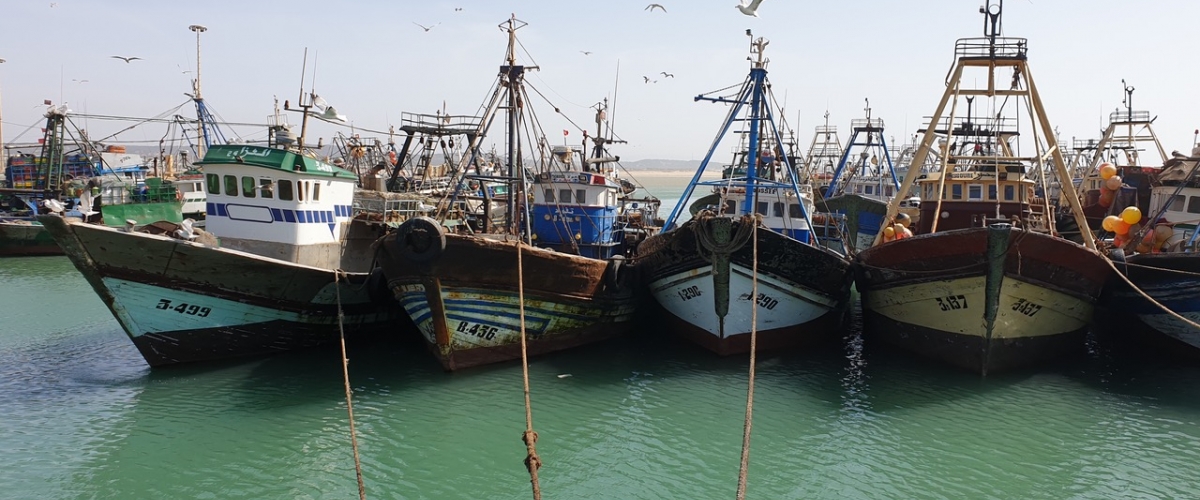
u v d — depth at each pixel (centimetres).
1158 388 1667
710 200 3731
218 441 1364
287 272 1706
